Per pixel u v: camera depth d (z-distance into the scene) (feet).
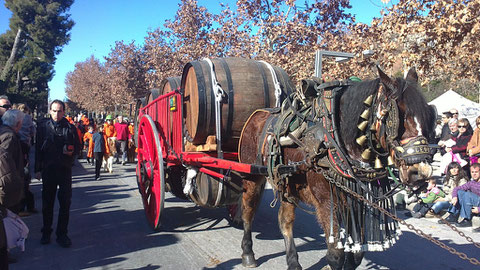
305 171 10.24
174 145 16.72
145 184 19.25
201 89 14.05
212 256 14.53
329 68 33.30
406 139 7.58
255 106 14.53
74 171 41.19
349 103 9.06
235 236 16.94
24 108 22.18
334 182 9.03
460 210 18.84
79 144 16.28
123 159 46.70
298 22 38.75
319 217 9.82
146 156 18.61
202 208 22.35
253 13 40.34
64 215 15.74
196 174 15.34
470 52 23.17
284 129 10.90
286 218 12.10
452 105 46.19
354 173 8.75
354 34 30.25
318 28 39.22
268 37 40.09
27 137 21.15
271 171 11.53
